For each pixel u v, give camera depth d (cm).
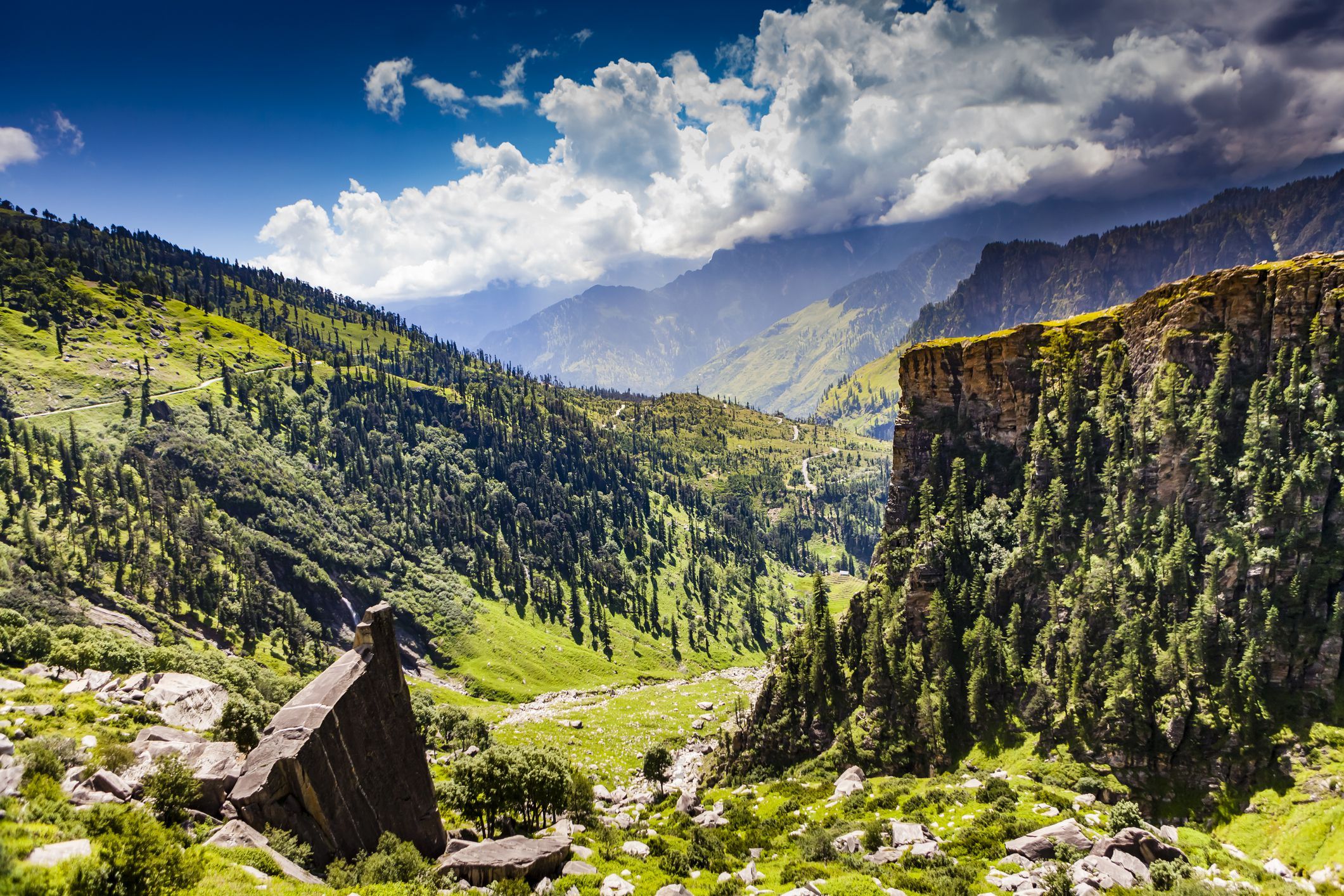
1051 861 5850
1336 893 6094
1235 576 9125
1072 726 9500
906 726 10781
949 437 13362
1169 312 10975
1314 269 9662
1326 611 8556
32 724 4516
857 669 11862
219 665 9331
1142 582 9806
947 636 11088
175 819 3606
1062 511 11250
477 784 6806
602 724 18062
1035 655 10506
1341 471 8869
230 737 5506
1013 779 8988
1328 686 8262
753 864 6025
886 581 12600
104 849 2930
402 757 4988
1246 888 5328
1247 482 9450
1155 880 5384
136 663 7800
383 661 4991
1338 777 7550
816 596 13162
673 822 8162
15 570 18975
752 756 12000
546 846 5175
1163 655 9062
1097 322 12369
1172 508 10062
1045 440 11881
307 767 4091
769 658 19488
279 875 3494
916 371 13825
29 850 2742
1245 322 10162
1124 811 6675
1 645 6981
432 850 5038
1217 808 8106
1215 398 10006
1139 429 10862
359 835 4378
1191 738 8625
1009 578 11344
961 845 6494
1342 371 9238
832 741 11419
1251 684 8475
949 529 12269
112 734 4734
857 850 6731
